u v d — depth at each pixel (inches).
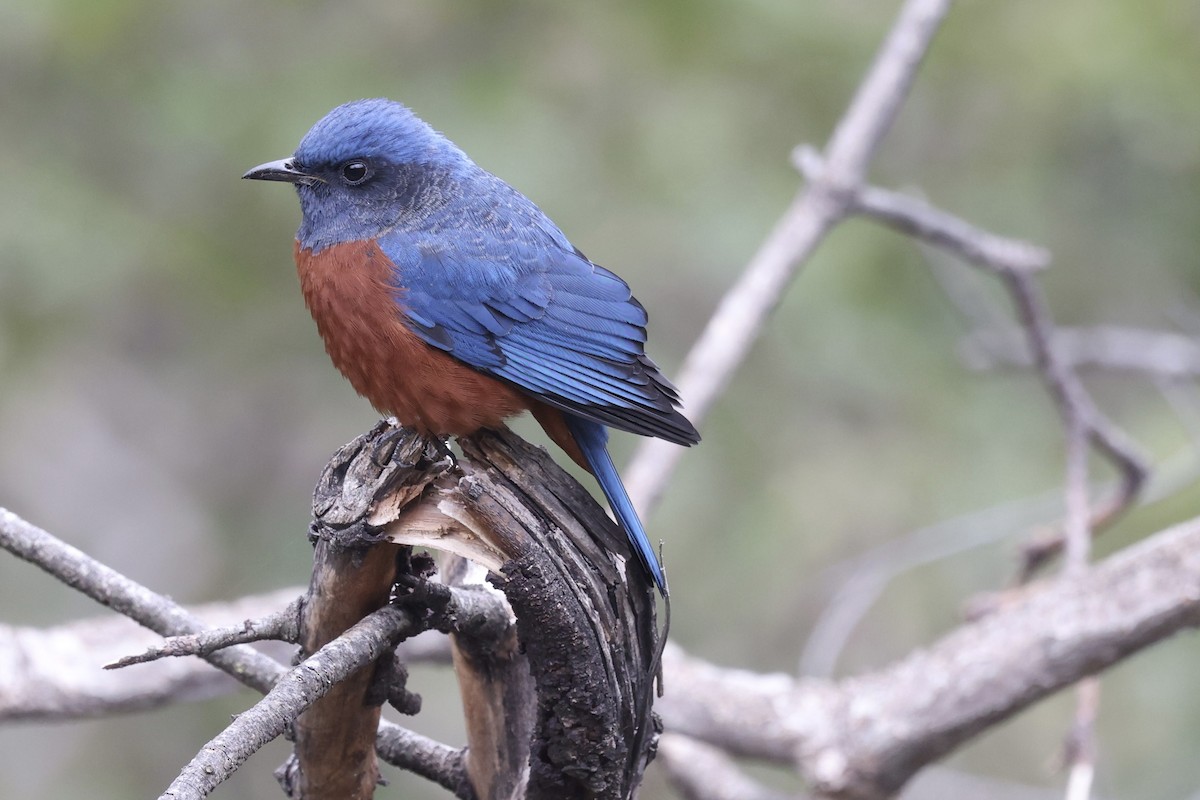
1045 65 565.3
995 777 538.0
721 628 550.3
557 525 225.0
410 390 303.4
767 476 561.9
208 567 628.7
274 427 651.5
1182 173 579.8
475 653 247.1
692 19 562.6
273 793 583.8
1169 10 559.5
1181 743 510.6
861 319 553.9
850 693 367.2
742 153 569.3
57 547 235.8
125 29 561.9
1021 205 588.4
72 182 550.0
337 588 225.6
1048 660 333.4
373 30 569.3
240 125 550.3
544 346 301.6
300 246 319.6
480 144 541.0
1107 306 591.5
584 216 556.1
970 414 564.1
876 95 418.0
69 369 604.7
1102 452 431.5
